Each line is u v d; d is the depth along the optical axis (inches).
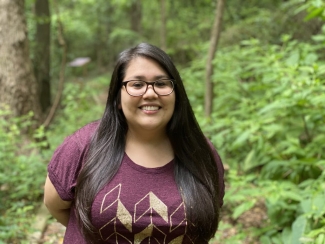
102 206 68.7
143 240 70.4
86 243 73.7
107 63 873.5
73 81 664.4
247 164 161.8
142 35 742.5
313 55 165.9
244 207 126.1
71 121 301.4
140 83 70.7
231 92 218.5
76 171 73.6
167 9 620.7
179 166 74.4
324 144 153.0
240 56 237.8
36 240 139.5
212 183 76.0
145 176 72.0
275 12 326.0
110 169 71.0
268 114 164.7
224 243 137.3
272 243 131.9
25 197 170.9
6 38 222.8
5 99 220.8
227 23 413.1
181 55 476.1
